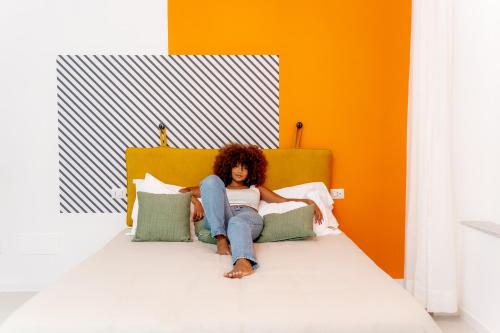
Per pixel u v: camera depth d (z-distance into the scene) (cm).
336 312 163
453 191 281
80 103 337
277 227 278
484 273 261
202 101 340
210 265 224
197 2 335
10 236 340
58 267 343
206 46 337
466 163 279
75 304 169
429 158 279
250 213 278
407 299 174
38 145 337
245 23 337
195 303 171
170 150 332
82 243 343
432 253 276
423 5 287
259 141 343
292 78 340
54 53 334
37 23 332
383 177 345
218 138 342
